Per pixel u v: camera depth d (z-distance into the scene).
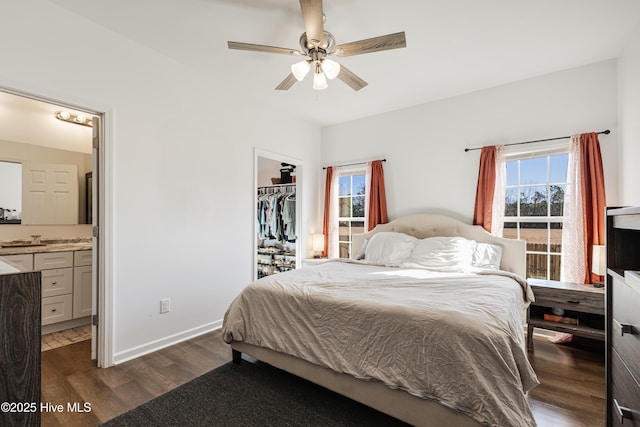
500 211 3.23
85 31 2.23
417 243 3.38
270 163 5.74
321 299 1.93
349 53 2.06
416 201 3.86
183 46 2.59
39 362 0.84
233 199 3.38
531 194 3.21
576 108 2.91
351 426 1.67
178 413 1.78
